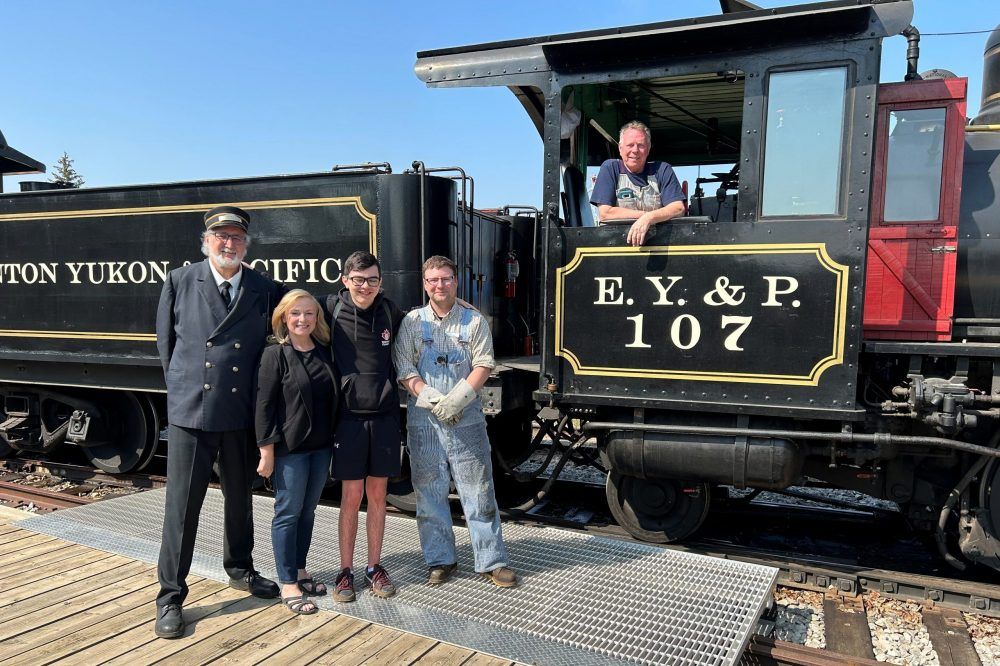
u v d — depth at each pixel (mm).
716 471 3803
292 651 2787
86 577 3500
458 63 4223
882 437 3512
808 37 3551
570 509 5434
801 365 3576
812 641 3480
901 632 3527
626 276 3893
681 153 5602
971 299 4141
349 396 3148
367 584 3373
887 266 3969
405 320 3369
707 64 3746
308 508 3260
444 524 3424
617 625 2982
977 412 3564
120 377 5562
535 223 6242
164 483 6031
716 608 3125
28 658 2711
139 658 2727
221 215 3008
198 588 3359
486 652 2768
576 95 4375
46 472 6691
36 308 5762
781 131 3631
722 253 3701
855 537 4891
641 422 3936
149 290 5281
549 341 4062
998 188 4133
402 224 4434
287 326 3086
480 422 3465
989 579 4188
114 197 5363
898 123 3947
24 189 6227
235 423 3047
